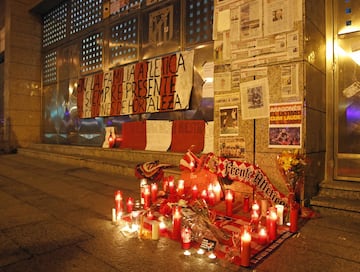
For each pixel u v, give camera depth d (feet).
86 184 23.06
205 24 26.30
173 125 27.86
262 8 17.12
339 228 13.25
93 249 10.68
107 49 36.78
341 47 18.89
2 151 48.78
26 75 49.83
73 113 42.88
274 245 11.17
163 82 28.55
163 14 29.91
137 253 10.38
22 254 10.24
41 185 22.72
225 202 16.22
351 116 18.48
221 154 18.79
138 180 24.61
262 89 17.04
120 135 34.01
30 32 50.14
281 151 16.33
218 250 10.58
